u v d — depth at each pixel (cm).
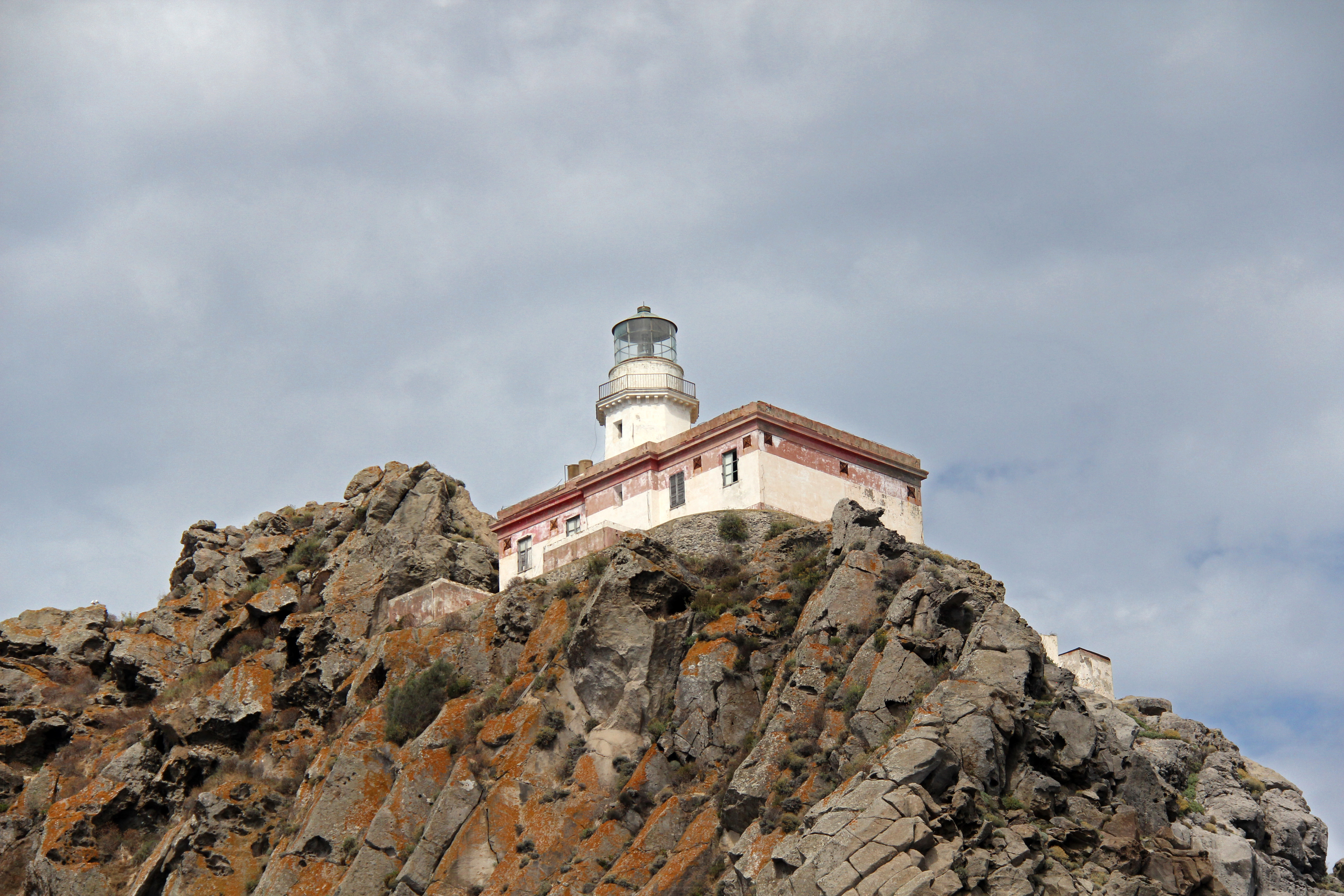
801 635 6881
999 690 6094
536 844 6856
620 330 10250
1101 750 6178
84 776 9194
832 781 6100
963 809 5678
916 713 6097
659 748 6906
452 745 7544
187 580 10875
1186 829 6219
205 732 8938
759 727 6688
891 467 8844
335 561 10056
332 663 8975
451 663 8181
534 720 7369
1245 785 6956
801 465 8406
